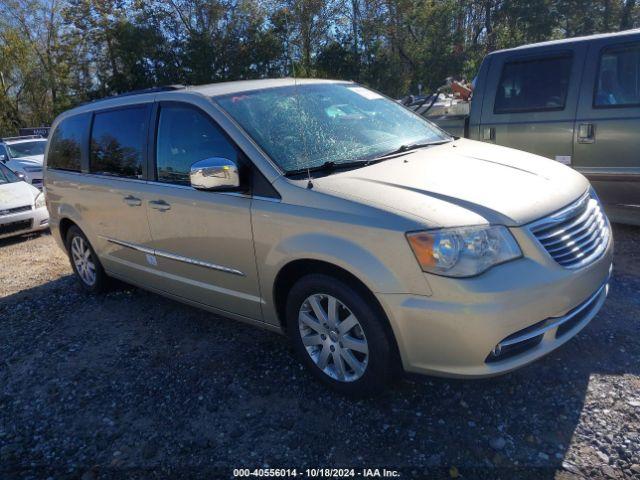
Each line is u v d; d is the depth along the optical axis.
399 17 31.38
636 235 5.43
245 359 3.73
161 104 3.99
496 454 2.63
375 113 4.16
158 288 4.34
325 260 2.90
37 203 8.52
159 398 3.40
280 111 3.70
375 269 2.73
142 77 33.44
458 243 2.60
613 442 2.63
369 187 2.97
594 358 3.30
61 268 6.57
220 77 32.31
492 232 2.66
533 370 3.24
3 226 8.14
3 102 37.41
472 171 3.20
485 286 2.57
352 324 2.99
